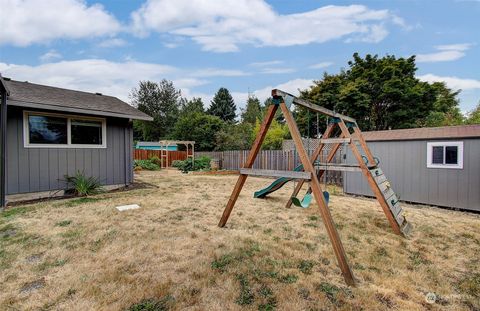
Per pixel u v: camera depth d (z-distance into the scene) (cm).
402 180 664
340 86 1747
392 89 1529
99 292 229
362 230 412
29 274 258
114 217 457
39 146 623
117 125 776
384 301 224
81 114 694
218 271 267
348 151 759
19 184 595
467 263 304
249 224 430
